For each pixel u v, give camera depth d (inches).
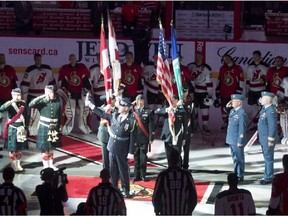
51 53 860.6
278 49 843.4
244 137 634.8
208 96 821.9
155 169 685.9
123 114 585.6
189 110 656.4
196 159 724.0
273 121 626.8
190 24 925.2
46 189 447.5
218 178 659.4
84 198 597.0
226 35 919.7
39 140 658.8
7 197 443.5
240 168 644.1
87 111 815.7
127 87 819.4
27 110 676.1
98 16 898.7
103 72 611.8
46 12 910.4
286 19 913.5
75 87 808.3
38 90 812.6
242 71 824.3
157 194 462.0
